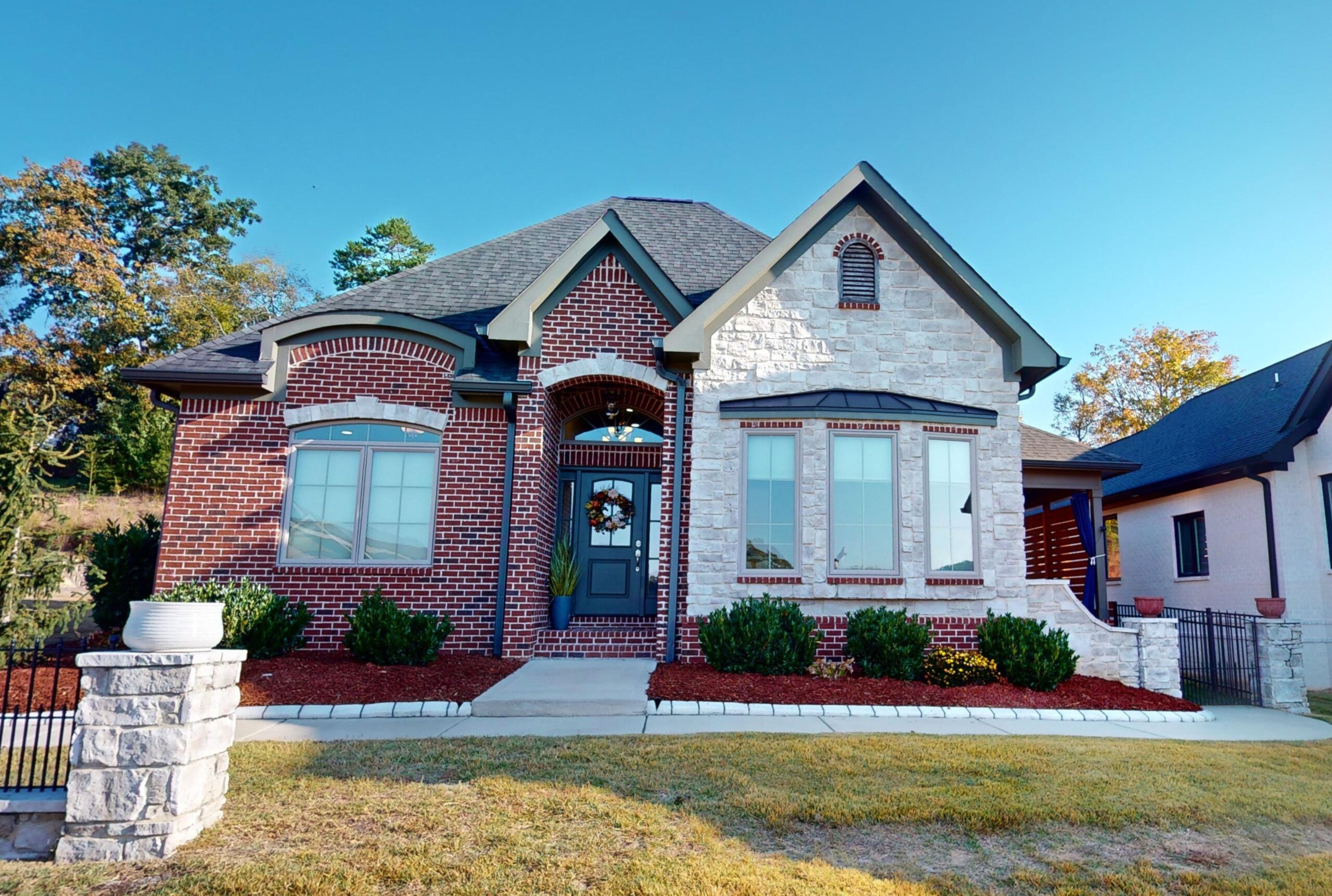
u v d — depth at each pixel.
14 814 4.77
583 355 12.44
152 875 4.36
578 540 14.25
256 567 11.71
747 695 9.61
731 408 11.96
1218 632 13.34
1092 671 11.63
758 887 4.16
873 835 5.07
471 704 8.80
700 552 11.69
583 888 4.13
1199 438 19.14
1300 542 15.39
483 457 12.27
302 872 4.30
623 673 10.45
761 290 12.56
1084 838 5.14
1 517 7.75
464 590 11.92
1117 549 24.81
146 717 4.77
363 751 6.85
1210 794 6.09
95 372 34.38
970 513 12.04
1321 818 5.65
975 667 10.59
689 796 5.67
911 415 11.92
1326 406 15.21
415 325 12.23
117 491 16.27
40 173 35.47
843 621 11.56
